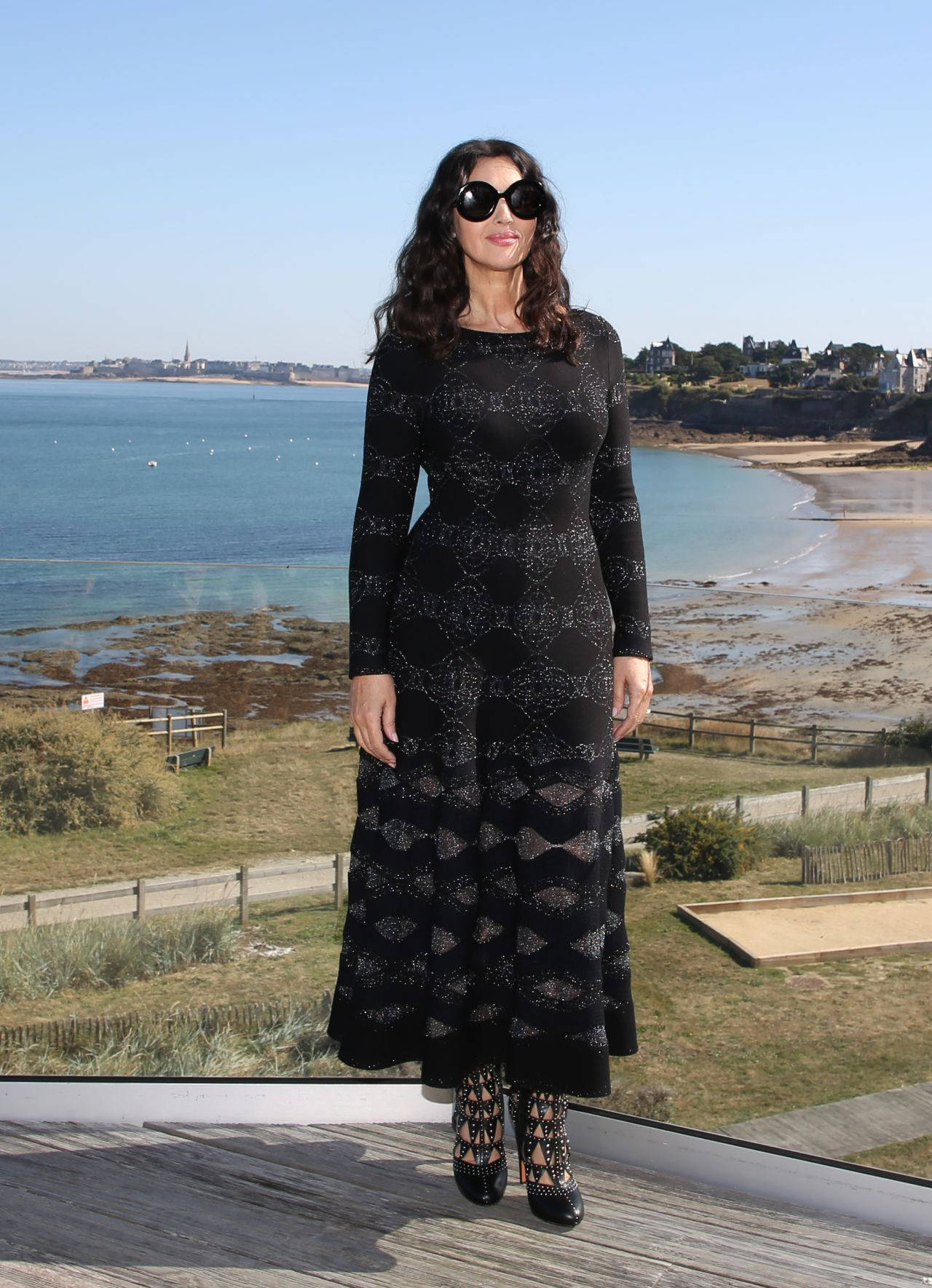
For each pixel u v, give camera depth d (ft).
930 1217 5.92
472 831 5.81
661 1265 5.70
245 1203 6.16
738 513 101.30
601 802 5.83
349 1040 6.14
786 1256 5.76
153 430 338.75
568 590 5.69
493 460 5.60
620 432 5.96
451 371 5.62
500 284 5.83
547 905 5.76
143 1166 6.48
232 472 186.39
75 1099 6.96
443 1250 5.79
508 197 5.58
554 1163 6.00
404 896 5.99
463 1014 5.88
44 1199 6.15
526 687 5.68
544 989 5.77
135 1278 5.55
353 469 194.90
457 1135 6.19
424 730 5.82
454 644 5.70
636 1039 6.19
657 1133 6.48
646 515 98.99
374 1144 6.72
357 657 5.86
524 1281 5.57
